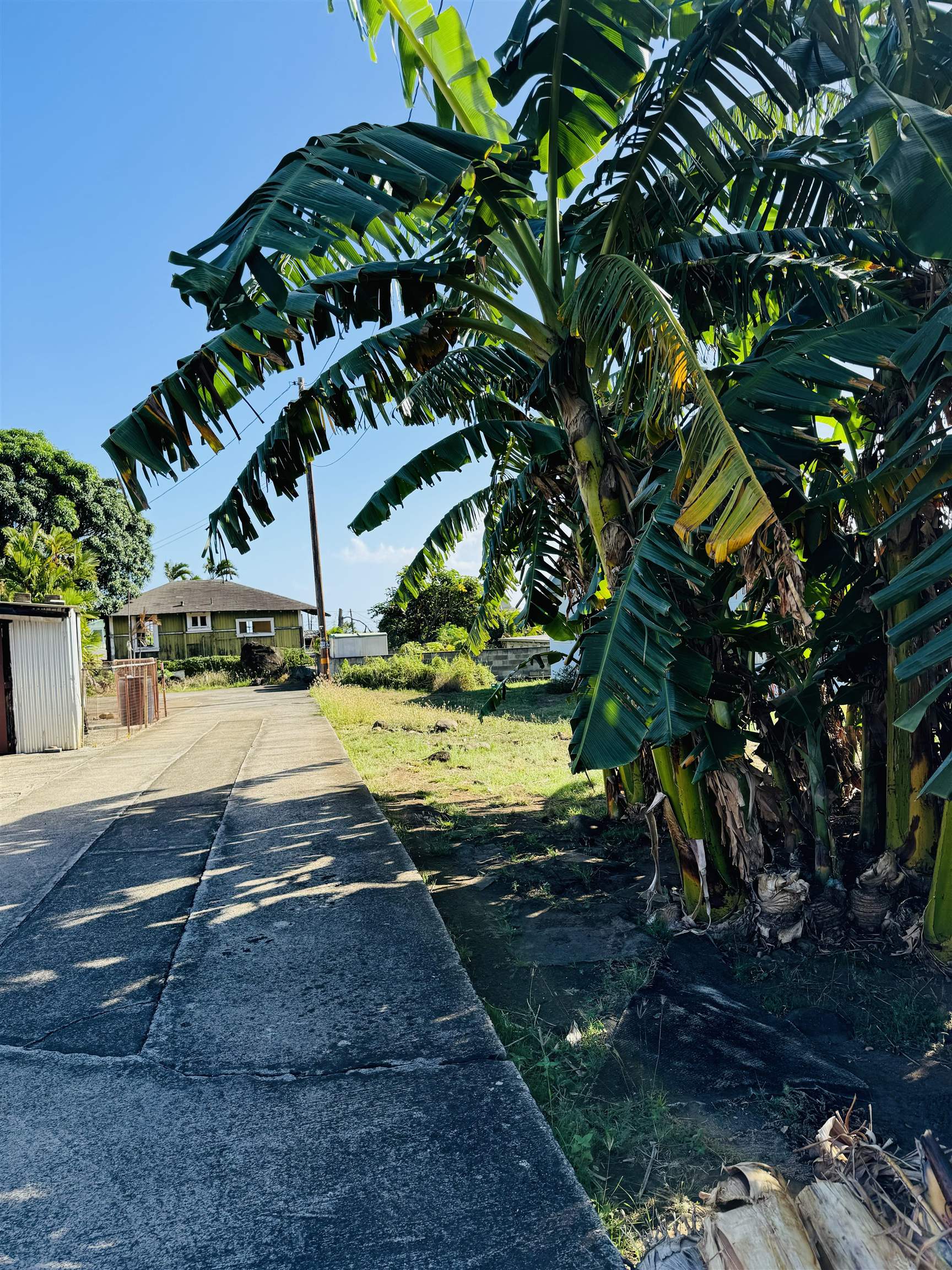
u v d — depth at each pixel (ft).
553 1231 6.13
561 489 16.44
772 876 12.31
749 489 8.93
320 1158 7.18
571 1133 7.74
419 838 19.85
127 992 11.07
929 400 11.02
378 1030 9.62
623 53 12.17
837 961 11.69
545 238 13.16
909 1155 5.70
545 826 20.71
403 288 11.76
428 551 23.47
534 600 19.63
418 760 32.22
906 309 10.96
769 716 13.96
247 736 42.93
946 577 7.79
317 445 15.10
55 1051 9.43
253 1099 8.24
